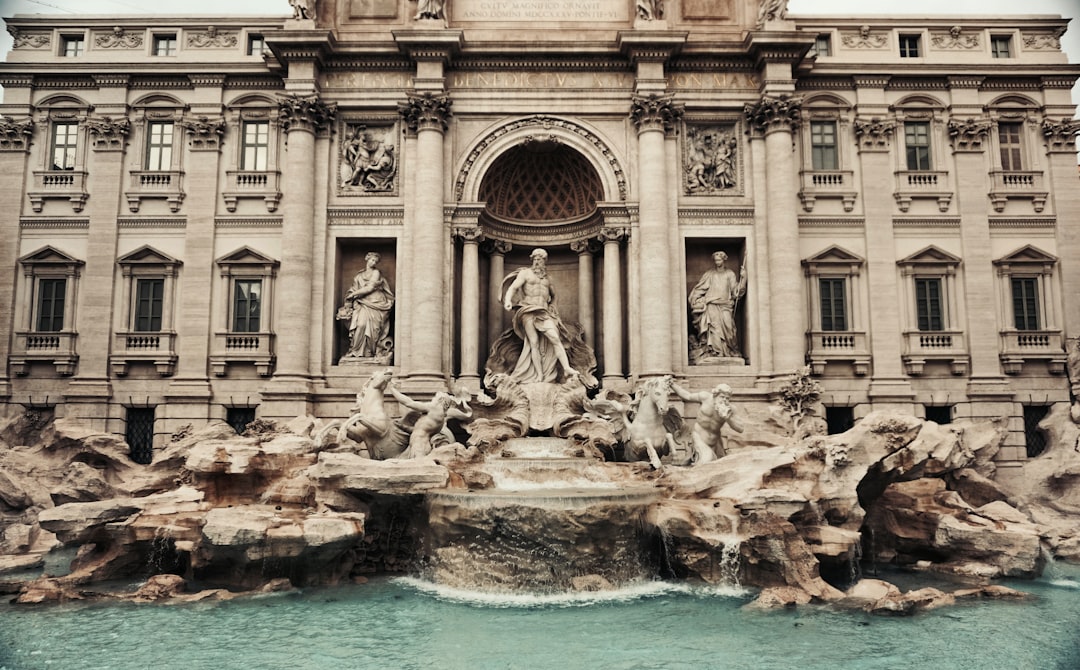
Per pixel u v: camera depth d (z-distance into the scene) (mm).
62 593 17422
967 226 31156
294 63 29750
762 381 29281
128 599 17438
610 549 18391
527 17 31594
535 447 25000
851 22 31859
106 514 19000
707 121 31000
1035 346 30719
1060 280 31109
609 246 30125
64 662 13227
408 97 29891
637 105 29891
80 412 29547
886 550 22531
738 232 30406
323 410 29141
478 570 18281
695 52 30250
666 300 28938
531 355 29062
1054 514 26250
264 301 30281
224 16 31594
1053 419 29844
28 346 30281
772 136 30047
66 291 30797
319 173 30312
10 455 27312
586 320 31438
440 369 28859
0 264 30672
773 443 26391
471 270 29797
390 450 24688
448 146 30344
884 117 31500
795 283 29281
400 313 29547
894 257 30922
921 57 32031
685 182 30703
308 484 20359
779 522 18047
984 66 31516
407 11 31359
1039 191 31250
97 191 30891
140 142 31266
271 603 17188
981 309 30703
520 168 32188
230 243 30703
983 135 31625
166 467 25062
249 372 30016
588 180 31781
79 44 32031
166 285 30531
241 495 21047
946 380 30578
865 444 20594
